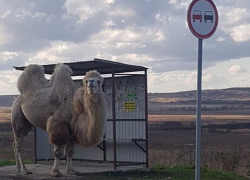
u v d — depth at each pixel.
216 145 41.69
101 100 13.52
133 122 16.80
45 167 16.83
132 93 16.86
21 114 15.49
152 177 14.80
